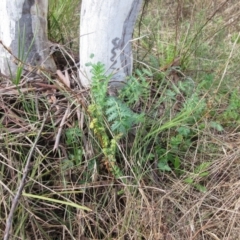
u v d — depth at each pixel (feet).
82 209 5.01
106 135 5.05
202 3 8.08
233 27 7.84
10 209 4.67
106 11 5.09
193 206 5.11
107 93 5.49
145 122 5.49
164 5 8.54
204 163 5.43
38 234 4.96
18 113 5.45
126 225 4.93
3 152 5.09
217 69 6.70
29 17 5.49
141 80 6.07
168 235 4.95
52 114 5.34
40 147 5.21
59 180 5.16
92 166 5.20
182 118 5.53
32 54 5.71
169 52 6.70
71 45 6.41
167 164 5.50
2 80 5.73
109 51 5.34
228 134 5.94
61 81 5.25
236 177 5.53
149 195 5.20
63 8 6.62
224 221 5.14
